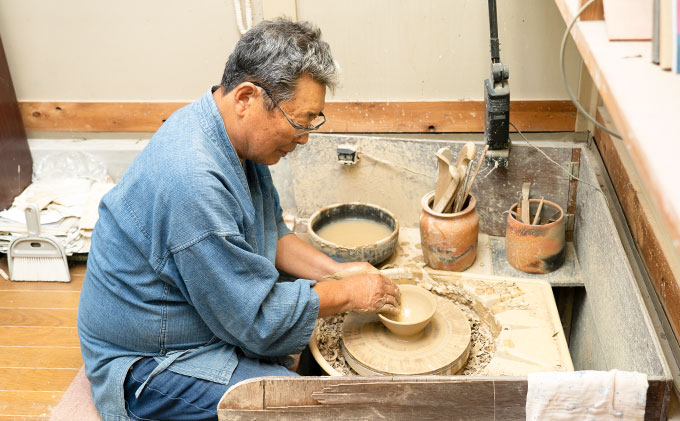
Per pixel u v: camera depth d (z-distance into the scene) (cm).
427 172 248
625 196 204
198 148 160
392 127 266
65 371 213
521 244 220
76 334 231
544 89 247
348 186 262
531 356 186
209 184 155
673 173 72
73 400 192
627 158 206
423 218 221
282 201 272
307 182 265
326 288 177
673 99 85
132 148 285
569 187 235
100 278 174
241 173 172
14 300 249
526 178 237
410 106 260
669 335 167
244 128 164
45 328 234
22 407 199
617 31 105
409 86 258
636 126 80
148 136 293
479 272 228
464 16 241
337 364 202
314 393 147
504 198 243
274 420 151
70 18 266
